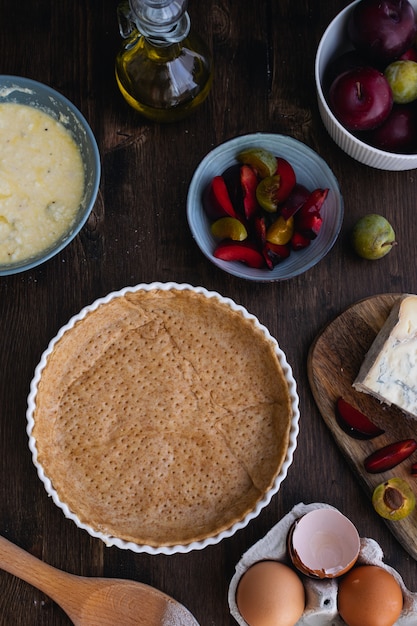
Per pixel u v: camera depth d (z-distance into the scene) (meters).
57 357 0.80
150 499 0.80
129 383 0.81
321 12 0.89
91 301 0.86
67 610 0.82
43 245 0.84
